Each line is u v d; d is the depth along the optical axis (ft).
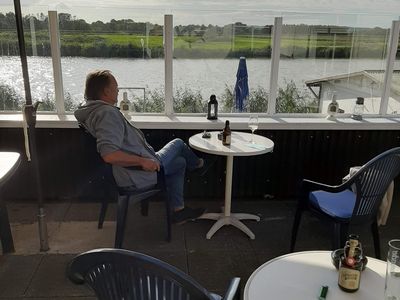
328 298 4.73
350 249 5.05
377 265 5.51
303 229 10.81
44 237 9.32
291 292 4.84
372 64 12.93
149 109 12.72
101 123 8.68
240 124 11.97
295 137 12.29
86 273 4.49
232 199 12.62
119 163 8.73
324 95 13.05
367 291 4.89
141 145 9.46
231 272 8.79
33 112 8.69
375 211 8.51
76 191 12.17
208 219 11.12
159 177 9.45
